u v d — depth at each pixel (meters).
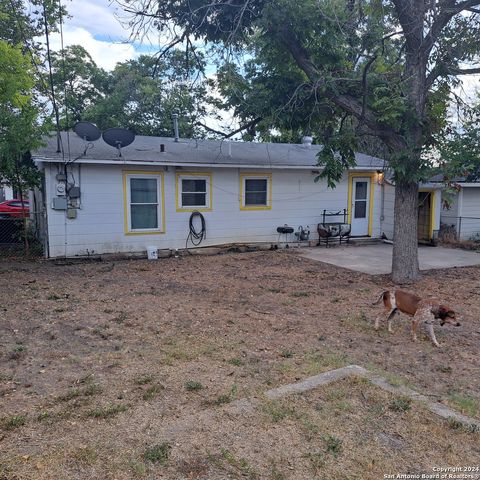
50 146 11.45
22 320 5.98
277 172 13.45
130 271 9.80
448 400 3.84
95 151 11.42
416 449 3.06
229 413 3.47
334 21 8.04
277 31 8.45
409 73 8.43
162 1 8.57
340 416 3.48
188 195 12.32
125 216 11.52
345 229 14.07
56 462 2.78
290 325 5.96
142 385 3.99
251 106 9.79
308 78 9.16
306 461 2.87
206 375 4.23
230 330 5.69
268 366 4.50
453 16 8.34
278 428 3.27
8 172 10.95
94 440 3.05
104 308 6.65
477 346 5.28
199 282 8.71
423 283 8.73
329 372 4.32
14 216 17.08
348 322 6.12
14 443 2.99
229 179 12.78
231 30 8.91
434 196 14.37
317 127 10.09
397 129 8.36
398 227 8.84
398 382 4.13
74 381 4.06
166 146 13.58
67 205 10.80
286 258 11.66
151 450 2.92
